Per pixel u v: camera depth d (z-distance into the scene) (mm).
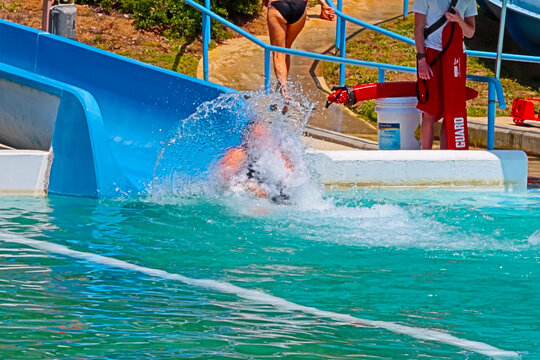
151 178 10945
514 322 5602
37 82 11266
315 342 5098
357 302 6039
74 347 4898
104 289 6195
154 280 6508
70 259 7113
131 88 12609
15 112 11883
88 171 10336
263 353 4871
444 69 11961
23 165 10531
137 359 4727
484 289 6434
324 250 7695
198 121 11562
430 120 12305
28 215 9070
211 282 6500
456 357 4879
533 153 15547
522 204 10328
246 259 7305
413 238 8250
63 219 8891
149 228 8508
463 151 11812
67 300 5867
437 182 11648
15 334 5094
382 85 12742
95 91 13000
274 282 6551
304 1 15039
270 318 5590
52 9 16234
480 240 8203
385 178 11523
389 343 5117
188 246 7746
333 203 10094
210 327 5352
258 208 9695
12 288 6117
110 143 11664
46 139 11297
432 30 11914
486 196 10969
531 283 6617
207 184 10602
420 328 5441
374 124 17125
